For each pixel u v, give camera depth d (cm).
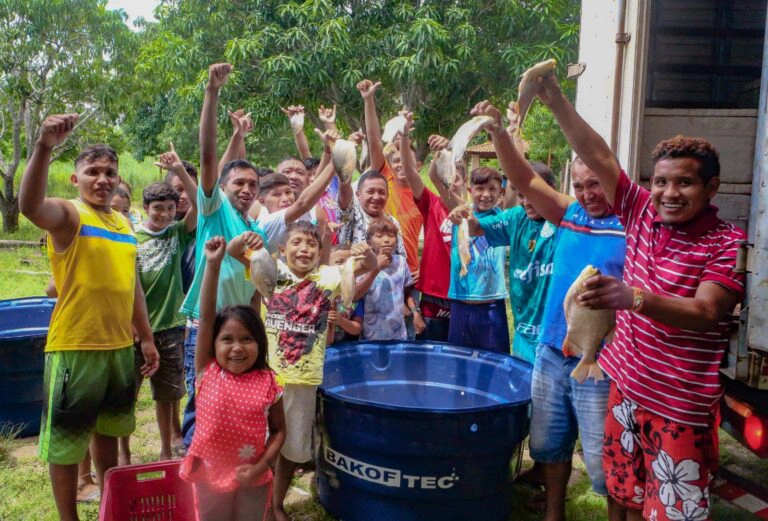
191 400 368
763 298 240
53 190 2261
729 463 444
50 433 310
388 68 1128
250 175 369
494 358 399
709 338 239
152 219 419
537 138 2006
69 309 308
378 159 485
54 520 357
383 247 421
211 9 1270
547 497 345
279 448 299
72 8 1565
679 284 240
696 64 555
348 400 326
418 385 419
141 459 437
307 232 334
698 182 233
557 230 353
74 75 1588
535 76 265
